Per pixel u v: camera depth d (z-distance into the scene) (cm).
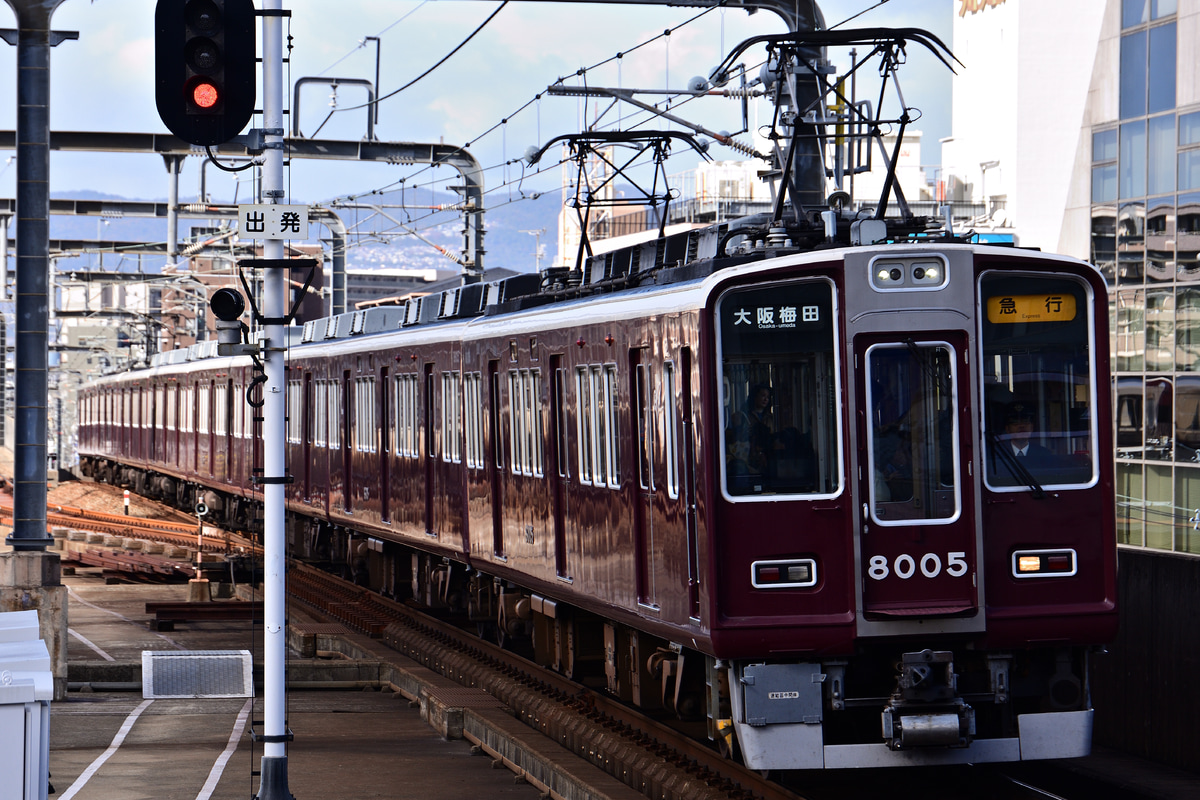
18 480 3991
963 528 2511
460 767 3156
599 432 3253
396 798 2836
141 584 7356
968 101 10869
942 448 2516
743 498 2508
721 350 2522
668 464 2769
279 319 2480
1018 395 2555
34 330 3984
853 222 2728
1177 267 4197
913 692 2483
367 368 5884
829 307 2530
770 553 2505
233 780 2938
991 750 2517
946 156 11425
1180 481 4006
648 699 3325
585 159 4125
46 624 3997
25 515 4000
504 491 4125
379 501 5706
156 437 11194
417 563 5588
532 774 2975
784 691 2498
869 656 2567
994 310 2547
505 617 4384
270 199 2477
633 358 3000
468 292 5034
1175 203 4241
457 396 4672
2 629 2216
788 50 2950
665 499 2794
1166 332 4188
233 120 2420
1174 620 3241
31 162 3994
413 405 5234
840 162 4022
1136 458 4244
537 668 4091
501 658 4441
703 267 2761
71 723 3641
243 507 8762
